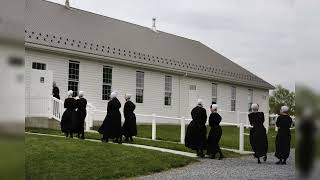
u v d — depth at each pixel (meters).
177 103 31.22
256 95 39.97
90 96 24.97
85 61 24.78
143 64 27.92
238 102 37.47
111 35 29.45
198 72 32.47
